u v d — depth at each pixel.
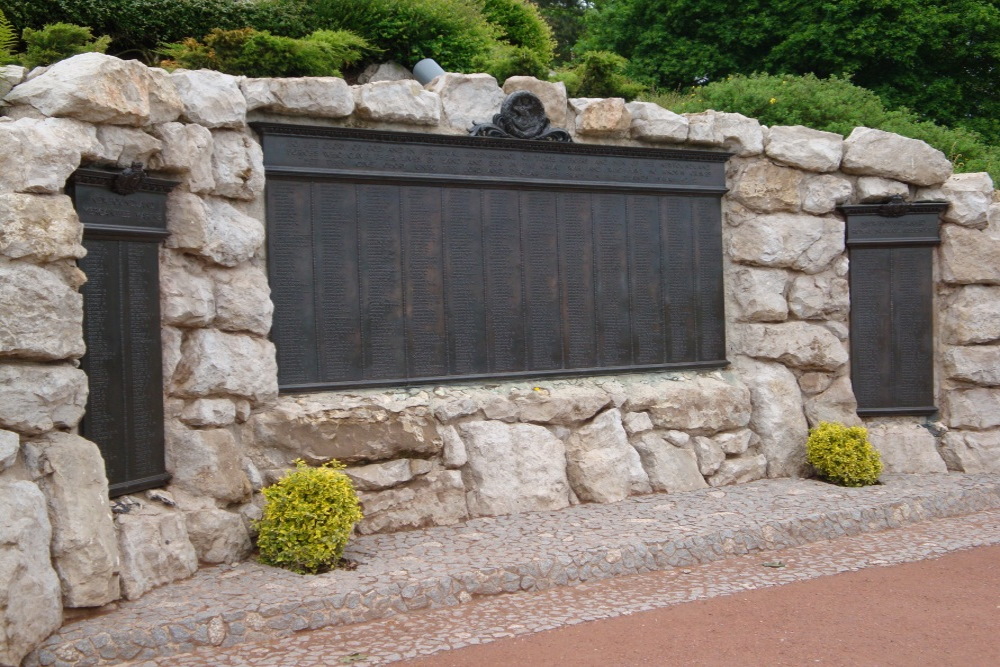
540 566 7.56
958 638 6.51
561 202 10.07
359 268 9.03
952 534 9.12
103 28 11.62
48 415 6.26
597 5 25.28
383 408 8.93
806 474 10.91
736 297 11.03
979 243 11.30
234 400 8.15
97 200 7.05
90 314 6.99
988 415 11.30
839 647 6.35
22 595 5.74
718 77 21.22
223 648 6.27
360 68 13.28
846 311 11.28
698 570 8.01
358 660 6.09
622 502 9.65
